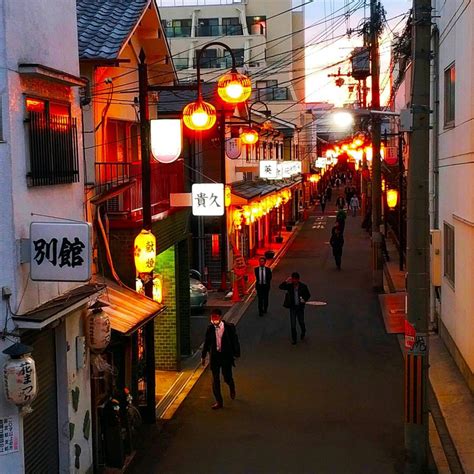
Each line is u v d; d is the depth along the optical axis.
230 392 14.41
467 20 13.88
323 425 12.73
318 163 62.78
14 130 8.02
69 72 10.07
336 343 19.00
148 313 11.87
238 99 13.84
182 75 58.19
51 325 8.70
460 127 15.00
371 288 27.39
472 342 13.84
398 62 33.78
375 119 26.62
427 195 10.54
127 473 10.81
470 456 11.04
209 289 27.20
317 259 36.09
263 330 20.80
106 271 13.00
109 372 11.35
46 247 7.99
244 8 61.12
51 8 9.38
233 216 29.81
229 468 10.90
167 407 14.07
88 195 12.55
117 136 15.01
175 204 15.92
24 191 8.23
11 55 8.00
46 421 9.18
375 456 11.23
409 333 10.55
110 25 14.08
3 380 7.83
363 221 51.03
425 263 10.53
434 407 13.55
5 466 7.93
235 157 25.72
